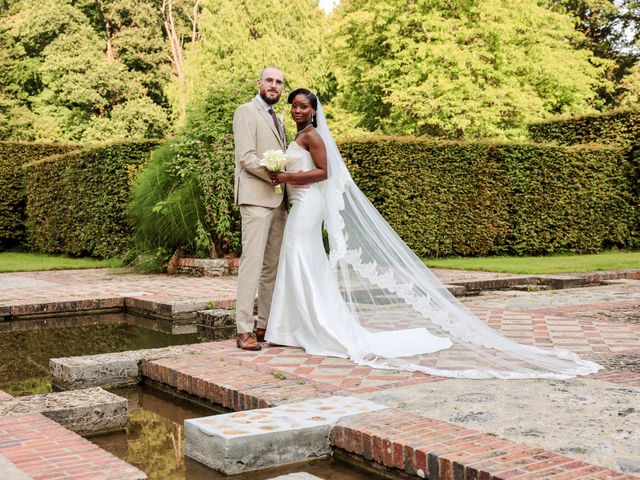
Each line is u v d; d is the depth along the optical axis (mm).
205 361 4512
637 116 15594
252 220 4926
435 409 3260
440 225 13836
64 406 3541
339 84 26078
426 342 4613
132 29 31031
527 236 14734
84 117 29734
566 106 23797
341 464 2992
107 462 2652
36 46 30578
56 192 15500
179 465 3021
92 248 14523
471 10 21844
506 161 14469
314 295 4770
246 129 4898
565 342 5000
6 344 6109
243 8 29297
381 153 13195
